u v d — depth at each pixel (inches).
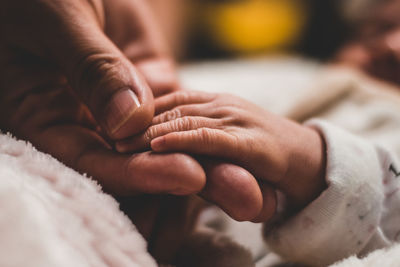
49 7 8.8
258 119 8.7
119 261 6.8
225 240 9.3
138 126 8.2
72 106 9.3
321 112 14.5
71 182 7.4
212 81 19.2
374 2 28.9
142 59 11.9
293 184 8.8
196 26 36.2
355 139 9.3
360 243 8.8
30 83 9.2
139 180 7.8
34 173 7.4
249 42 35.7
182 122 8.4
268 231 9.4
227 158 8.2
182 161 7.7
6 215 6.3
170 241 8.9
